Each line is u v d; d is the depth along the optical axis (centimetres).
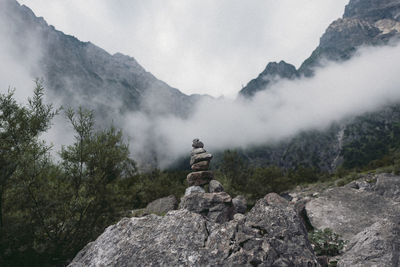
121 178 1396
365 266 685
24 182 956
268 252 491
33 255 955
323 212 1438
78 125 1195
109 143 1285
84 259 585
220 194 1410
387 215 1207
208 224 591
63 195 1091
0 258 888
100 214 1195
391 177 1992
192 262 484
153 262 502
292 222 603
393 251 707
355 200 1527
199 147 1731
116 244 586
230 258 479
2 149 976
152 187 3241
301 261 495
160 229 595
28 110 1080
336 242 1001
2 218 953
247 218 646
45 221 953
